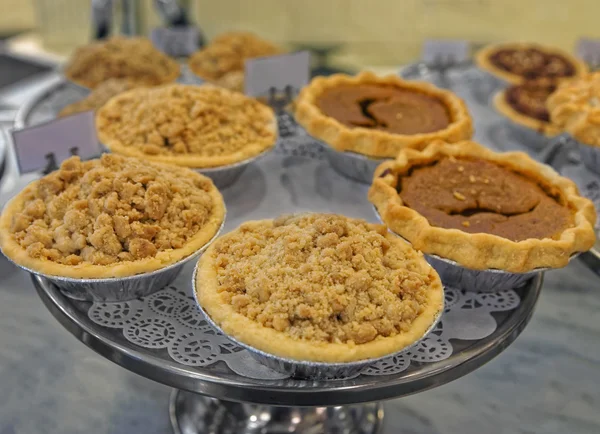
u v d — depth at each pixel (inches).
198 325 16.8
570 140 22.9
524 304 17.8
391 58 33.2
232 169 20.5
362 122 22.2
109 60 26.1
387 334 15.5
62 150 20.3
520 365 20.2
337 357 15.0
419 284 16.3
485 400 19.6
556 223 18.6
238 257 16.9
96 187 17.2
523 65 28.8
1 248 17.0
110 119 21.3
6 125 24.2
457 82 29.6
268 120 22.4
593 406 19.3
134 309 17.2
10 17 35.1
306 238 16.5
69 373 19.7
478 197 19.3
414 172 20.0
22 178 21.8
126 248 17.0
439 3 33.7
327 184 22.1
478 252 17.4
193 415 19.4
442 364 15.9
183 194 18.1
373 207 19.7
